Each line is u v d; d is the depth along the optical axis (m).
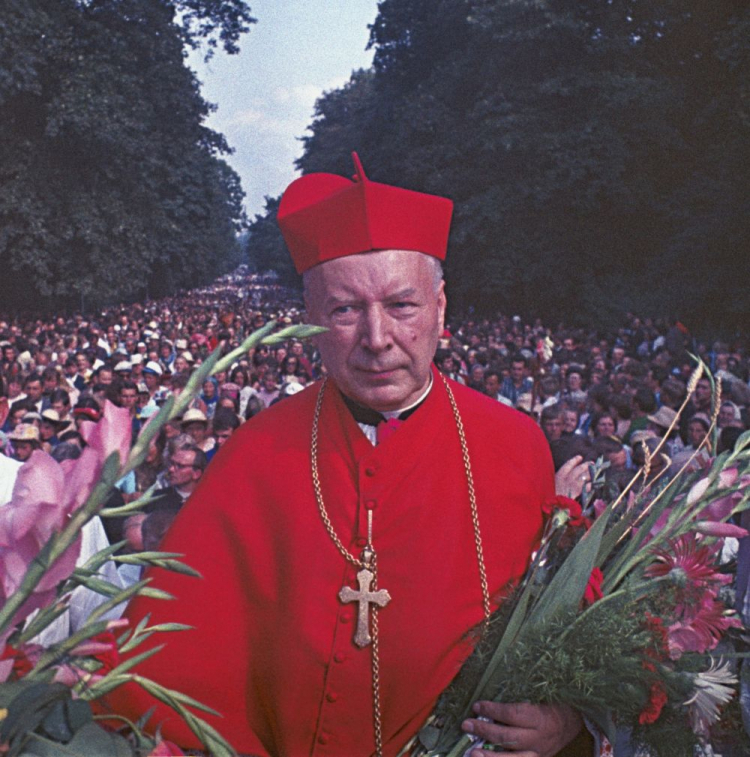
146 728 1.73
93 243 35.53
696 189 34.50
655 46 36.97
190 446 5.03
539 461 2.15
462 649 1.92
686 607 1.84
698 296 31.72
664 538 1.89
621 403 7.75
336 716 1.91
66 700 1.18
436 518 1.97
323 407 2.08
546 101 36.09
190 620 1.93
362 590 1.91
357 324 1.90
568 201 36.25
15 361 14.31
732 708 1.98
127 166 36.94
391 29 46.66
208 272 70.56
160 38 41.16
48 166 35.06
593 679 1.74
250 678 1.98
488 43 36.84
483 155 37.22
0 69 31.20
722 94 33.00
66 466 1.11
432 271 1.95
